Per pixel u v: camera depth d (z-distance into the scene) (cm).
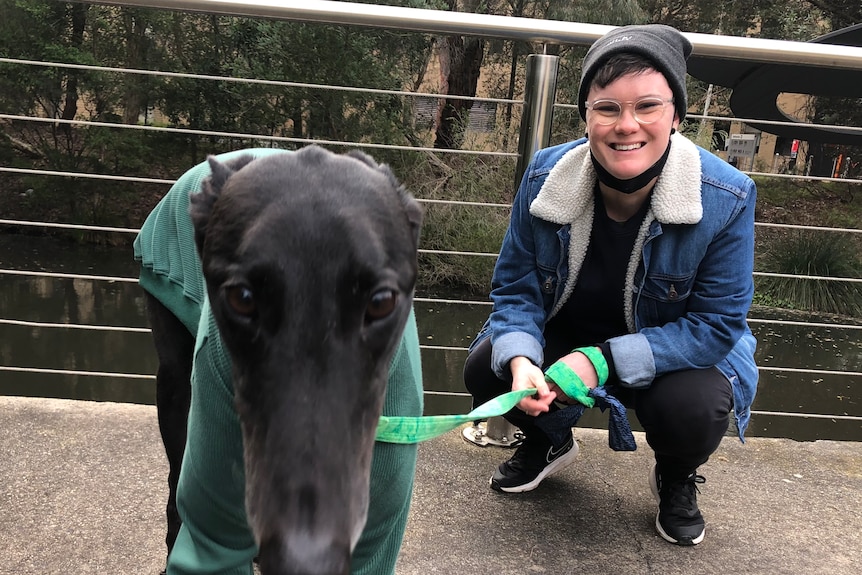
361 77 944
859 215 1010
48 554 166
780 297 880
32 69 949
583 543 186
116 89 977
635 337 176
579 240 182
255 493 76
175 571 112
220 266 82
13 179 974
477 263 786
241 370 82
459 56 1002
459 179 845
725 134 1010
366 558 113
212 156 107
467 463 222
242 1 215
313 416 74
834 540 193
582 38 214
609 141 162
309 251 76
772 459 237
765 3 1095
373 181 88
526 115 224
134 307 662
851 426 489
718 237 174
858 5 1098
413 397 113
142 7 218
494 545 182
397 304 84
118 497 189
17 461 202
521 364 174
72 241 955
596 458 230
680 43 165
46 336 571
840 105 1010
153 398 473
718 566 179
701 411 174
